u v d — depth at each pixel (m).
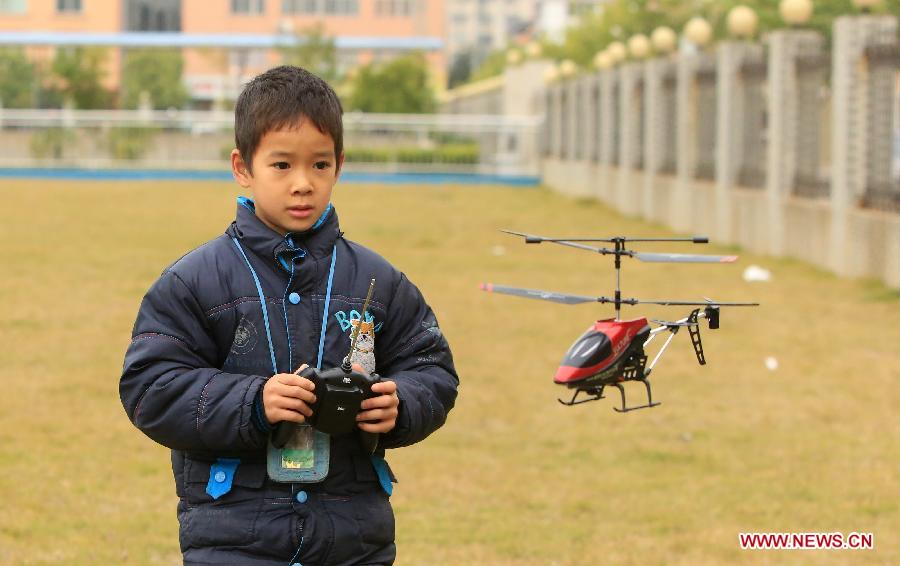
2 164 38.25
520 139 40.16
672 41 24.61
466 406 8.56
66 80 50.09
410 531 5.93
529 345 10.90
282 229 3.05
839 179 15.62
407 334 3.18
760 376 9.52
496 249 18.84
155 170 37.66
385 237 20.28
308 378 2.84
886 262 14.57
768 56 19.11
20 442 7.53
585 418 8.25
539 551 5.67
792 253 17.55
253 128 2.96
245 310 3.01
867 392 8.98
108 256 17.23
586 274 15.82
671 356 10.27
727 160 19.95
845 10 30.33
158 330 2.99
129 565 5.45
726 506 6.37
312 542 2.95
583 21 57.09
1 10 63.88
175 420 2.89
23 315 12.16
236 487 2.97
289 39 52.34
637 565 5.50
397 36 67.12
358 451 3.05
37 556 5.52
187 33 64.94
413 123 40.38
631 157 26.62
